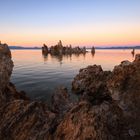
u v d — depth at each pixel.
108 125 13.88
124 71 17.67
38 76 50.75
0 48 22.45
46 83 41.84
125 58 123.62
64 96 25.92
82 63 89.75
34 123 13.09
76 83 34.94
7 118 13.92
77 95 32.34
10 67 23.08
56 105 24.03
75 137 11.16
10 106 15.03
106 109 15.69
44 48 188.88
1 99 18.91
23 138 12.25
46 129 12.66
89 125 11.66
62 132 11.84
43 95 32.03
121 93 16.56
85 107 13.04
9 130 12.96
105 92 24.80
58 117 14.51
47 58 123.88
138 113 14.78
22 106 14.69
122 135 13.41
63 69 66.88
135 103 15.34
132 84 16.50
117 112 15.77
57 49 180.12
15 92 23.02
